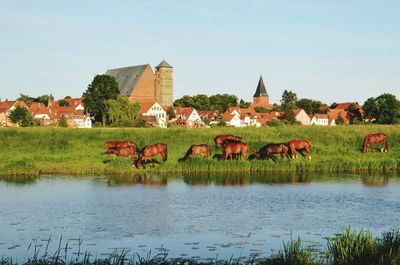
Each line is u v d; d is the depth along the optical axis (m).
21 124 121.19
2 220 24.56
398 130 61.69
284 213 26.52
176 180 38.34
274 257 17.89
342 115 173.12
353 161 46.50
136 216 25.64
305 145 48.00
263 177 40.44
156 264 16.55
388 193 32.91
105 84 133.62
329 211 27.06
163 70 192.12
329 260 16.84
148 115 161.25
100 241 20.97
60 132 57.06
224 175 41.44
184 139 54.25
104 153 47.91
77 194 31.81
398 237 16.94
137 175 40.94
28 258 17.78
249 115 175.62
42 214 25.94
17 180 37.59
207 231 22.62
